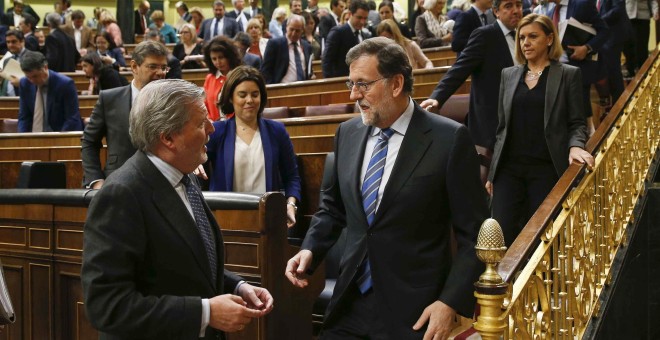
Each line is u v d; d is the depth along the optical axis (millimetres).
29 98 7730
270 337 3641
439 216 2873
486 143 5246
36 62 7449
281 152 4793
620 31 7836
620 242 5496
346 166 3020
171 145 2475
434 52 10039
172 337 2346
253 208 3662
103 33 13914
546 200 3936
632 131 5898
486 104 5246
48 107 7625
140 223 2391
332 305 2959
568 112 4668
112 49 13977
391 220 2836
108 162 4695
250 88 4652
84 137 4789
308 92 8992
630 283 5562
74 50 13109
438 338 2666
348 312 2949
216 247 2643
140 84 4691
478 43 5207
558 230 4039
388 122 2930
